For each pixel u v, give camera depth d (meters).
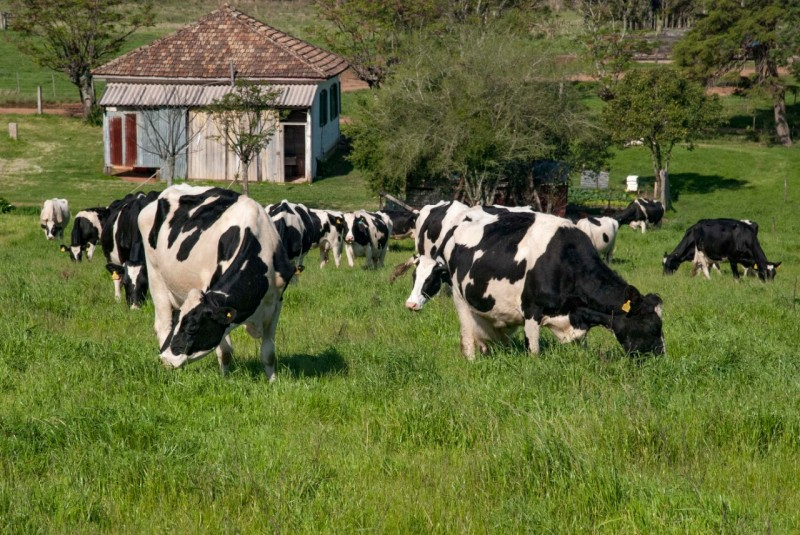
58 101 62.06
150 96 46.09
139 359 9.82
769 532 5.52
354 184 46.59
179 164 46.41
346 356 11.02
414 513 6.22
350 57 56.84
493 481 6.80
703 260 22.16
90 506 6.25
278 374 9.98
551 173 40.53
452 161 36.44
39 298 14.39
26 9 55.69
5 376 9.48
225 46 48.38
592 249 10.17
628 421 7.56
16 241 27.45
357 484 6.80
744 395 8.49
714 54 57.56
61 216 28.22
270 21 94.06
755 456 7.28
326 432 7.92
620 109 45.31
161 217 10.47
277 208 18.48
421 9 55.66
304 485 6.54
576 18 94.88
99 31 55.75
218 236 9.76
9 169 47.88
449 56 38.88
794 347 11.81
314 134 47.00
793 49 56.06
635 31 67.88
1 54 74.62
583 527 6.01
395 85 38.53
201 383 9.15
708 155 56.16
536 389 8.81
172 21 91.00
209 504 6.42
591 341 11.24
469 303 10.87
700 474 6.77
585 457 6.75
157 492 6.64
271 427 8.12
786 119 64.00
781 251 29.77
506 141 36.31
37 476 6.84
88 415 7.81
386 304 14.88
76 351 10.46
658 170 45.47
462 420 7.96
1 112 57.78
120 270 14.47
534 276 10.09
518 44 39.25
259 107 38.84
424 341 12.18
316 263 25.06
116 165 47.00
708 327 12.97
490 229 10.76
